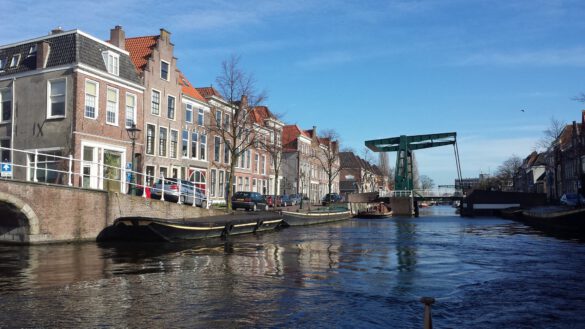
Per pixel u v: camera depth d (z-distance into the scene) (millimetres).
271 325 6953
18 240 15945
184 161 30203
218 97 34406
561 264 13516
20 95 22484
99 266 11852
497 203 52188
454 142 51906
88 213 17438
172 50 28922
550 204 45438
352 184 85625
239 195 32344
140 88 25359
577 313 7977
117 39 26359
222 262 12945
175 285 9609
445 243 19781
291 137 55375
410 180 54500
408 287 9945
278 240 20266
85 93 21766
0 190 14711
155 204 20281
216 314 7465
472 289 9828
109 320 7035
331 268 12359
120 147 23812
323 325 7035
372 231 27422
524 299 8953
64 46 21938
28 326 6695
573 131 49562
